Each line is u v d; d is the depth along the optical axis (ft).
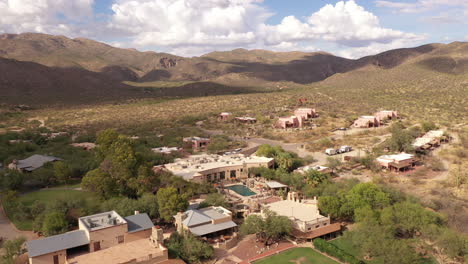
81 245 168.35
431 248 180.96
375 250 173.27
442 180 298.15
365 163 344.08
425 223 191.11
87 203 234.17
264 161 330.34
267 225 194.08
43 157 342.03
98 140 300.81
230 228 208.13
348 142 439.63
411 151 373.20
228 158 345.10
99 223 179.93
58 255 161.79
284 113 630.33
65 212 211.20
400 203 221.66
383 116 564.30
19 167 316.40
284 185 287.07
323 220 208.95
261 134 500.33
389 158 338.95
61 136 477.77
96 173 239.71
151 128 550.36
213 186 286.46
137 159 263.29
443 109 610.24
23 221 214.07
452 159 355.15
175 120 616.80
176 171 296.92
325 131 500.33
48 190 272.51
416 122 532.32
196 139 445.37
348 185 264.11
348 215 222.89
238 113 642.22
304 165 349.41
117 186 246.47
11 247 167.53
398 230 201.98
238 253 186.50
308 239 200.03
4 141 428.56
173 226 213.87
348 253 184.14
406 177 310.04
